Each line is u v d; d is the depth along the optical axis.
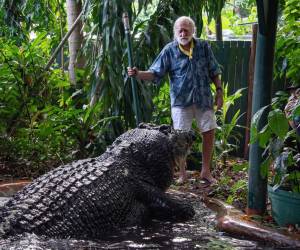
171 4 7.04
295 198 4.18
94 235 4.21
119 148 4.97
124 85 6.67
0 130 7.11
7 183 5.82
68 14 7.88
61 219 4.05
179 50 5.94
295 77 5.18
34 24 10.54
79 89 7.55
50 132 6.84
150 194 4.81
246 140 7.98
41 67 7.49
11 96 7.19
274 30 4.41
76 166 4.73
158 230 4.41
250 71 7.89
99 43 6.66
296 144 4.57
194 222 4.69
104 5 6.27
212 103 6.09
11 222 3.84
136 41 6.78
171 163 5.09
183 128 6.03
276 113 4.05
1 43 7.44
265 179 4.59
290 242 3.91
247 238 4.11
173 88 6.05
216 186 5.88
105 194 4.45
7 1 8.67
